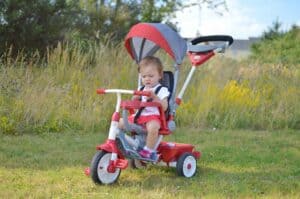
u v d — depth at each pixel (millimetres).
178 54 5930
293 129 9148
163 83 6020
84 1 18188
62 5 15047
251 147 7543
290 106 9641
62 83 9016
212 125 8961
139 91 5711
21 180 5844
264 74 10758
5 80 8391
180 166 6090
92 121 8266
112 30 18312
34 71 8992
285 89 10188
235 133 8484
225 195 5574
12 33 13906
